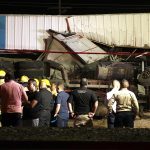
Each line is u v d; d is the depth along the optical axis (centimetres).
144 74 1923
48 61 1942
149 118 1736
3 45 2117
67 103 1202
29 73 1869
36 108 1148
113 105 1235
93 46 2053
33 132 400
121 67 1920
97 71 1906
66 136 367
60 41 2042
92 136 368
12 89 1035
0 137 357
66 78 1911
